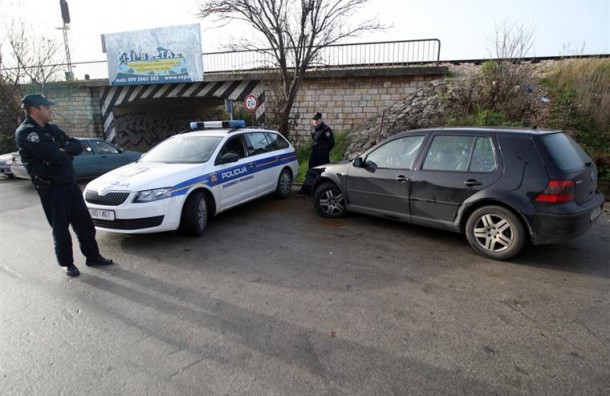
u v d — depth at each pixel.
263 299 3.50
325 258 4.50
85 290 3.73
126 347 2.79
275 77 13.33
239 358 2.64
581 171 4.08
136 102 17.64
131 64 15.87
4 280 3.98
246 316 3.21
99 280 3.96
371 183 5.45
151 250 4.84
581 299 3.40
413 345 2.76
